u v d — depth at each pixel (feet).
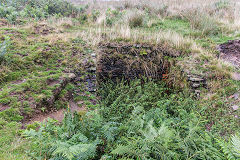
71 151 5.70
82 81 15.02
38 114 10.58
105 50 17.81
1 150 7.25
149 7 29.99
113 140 8.16
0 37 15.96
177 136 8.21
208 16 23.30
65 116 8.27
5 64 13.01
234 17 24.07
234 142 7.03
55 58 15.64
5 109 9.85
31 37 17.74
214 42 18.94
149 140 7.32
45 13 24.31
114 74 17.26
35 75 13.24
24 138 8.16
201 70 15.33
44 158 6.66
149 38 19.33
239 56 16.93
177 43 18.34
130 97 13.87
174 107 12.55
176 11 27.91
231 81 13.96
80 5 32.63
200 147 8.11
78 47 17.46
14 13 20.10
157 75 17.31
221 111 11.92
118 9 30.91
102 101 13.43
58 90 12.61
